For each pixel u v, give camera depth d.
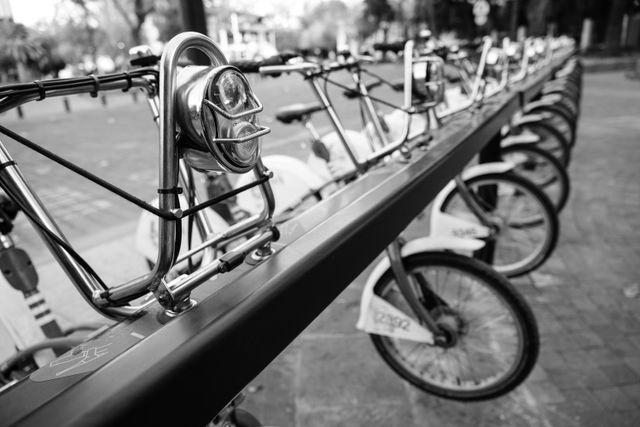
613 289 2.73
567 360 2.16
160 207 0.73
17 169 0.74
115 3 30.70
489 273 1.72
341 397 2.00
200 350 0.66
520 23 25.09
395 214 1.24
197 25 2.37
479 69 2.65
